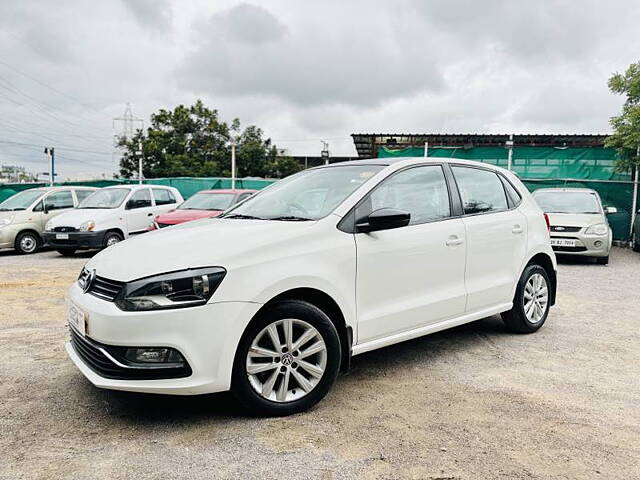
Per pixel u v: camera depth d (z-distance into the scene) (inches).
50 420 117.2
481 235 168.9
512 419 119.8
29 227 464.8
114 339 107.0
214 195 426.9
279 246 121.0
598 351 174.6
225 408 124.2
